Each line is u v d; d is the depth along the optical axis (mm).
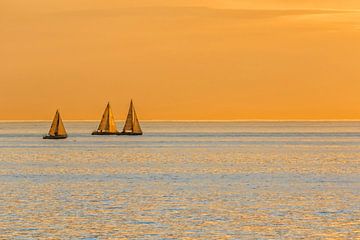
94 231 177125
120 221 189500
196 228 180500
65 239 169125
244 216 196750
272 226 183125
